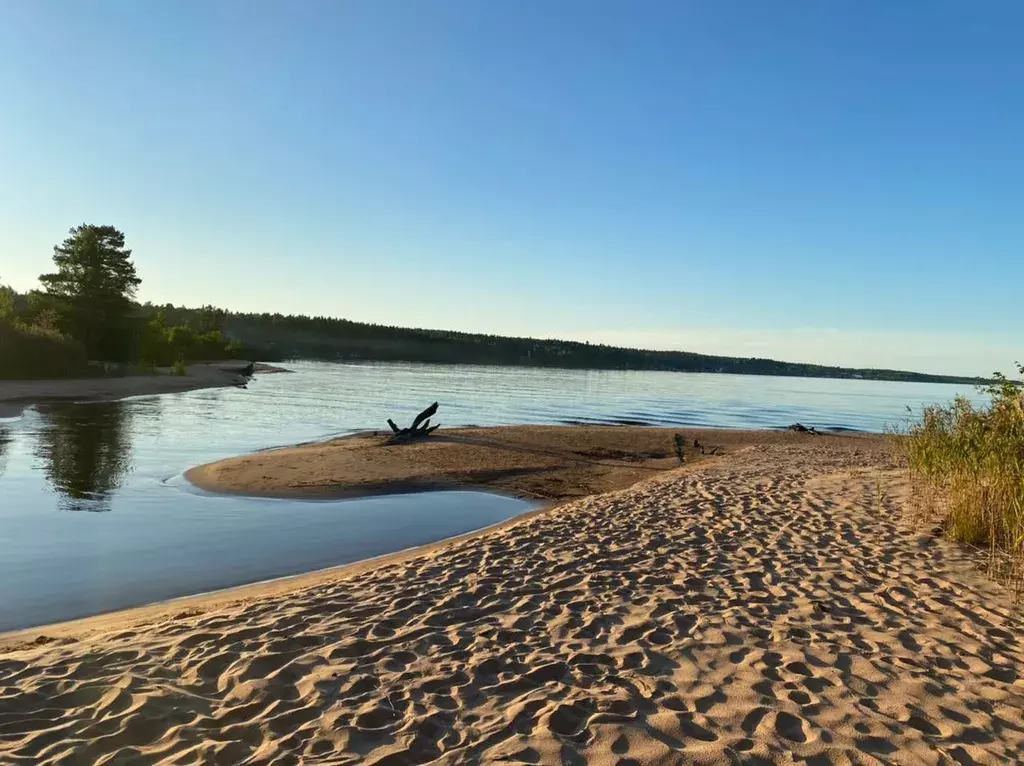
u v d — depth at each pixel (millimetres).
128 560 7965
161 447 17484
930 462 10148
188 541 8867
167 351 58188
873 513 9320
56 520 9695
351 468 14617
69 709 3725
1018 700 4055
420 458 16266
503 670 4375
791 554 7363
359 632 4996
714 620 5328
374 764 3238
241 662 4379
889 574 6645
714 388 78438
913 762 3336
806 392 78562
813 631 5125
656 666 4457
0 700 3785
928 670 4457
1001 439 8969
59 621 6051
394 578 6508
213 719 3652
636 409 39812
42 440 17547
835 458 17188
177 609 6250
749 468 14664
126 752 3281
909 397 73688
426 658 4539
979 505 7934
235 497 11742
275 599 5895
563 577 6484
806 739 3533
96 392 33250
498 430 23375
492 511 11445
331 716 3703
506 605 5676
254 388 44156
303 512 10875
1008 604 5816
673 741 3490
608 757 3322
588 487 13828
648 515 9414
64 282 57344
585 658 4566
